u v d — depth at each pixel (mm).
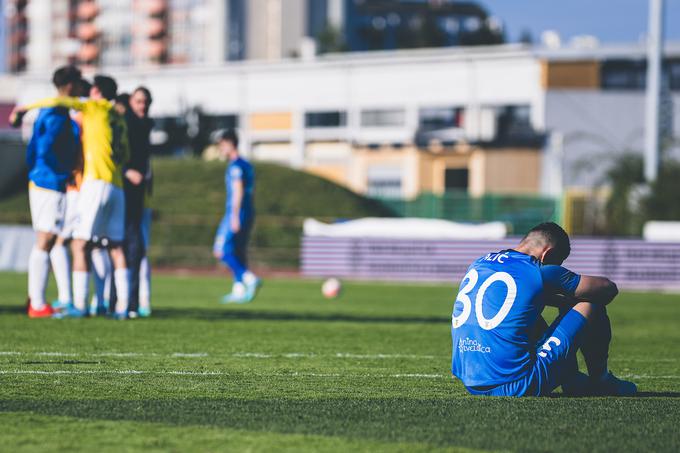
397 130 164125
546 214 91688
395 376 18703
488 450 11617
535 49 151625
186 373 18234
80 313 28688
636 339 28969
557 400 15344
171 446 11570
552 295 15719
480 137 153000
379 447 11688
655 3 81250
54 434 12148
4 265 62375
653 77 81562
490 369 15508
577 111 150125
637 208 81562
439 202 98438
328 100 170375
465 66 157875
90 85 27781
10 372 17719
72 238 28516
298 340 25328
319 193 101812
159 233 84812
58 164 27422
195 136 155750
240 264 38750
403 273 64688
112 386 16312
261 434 12344
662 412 14648
